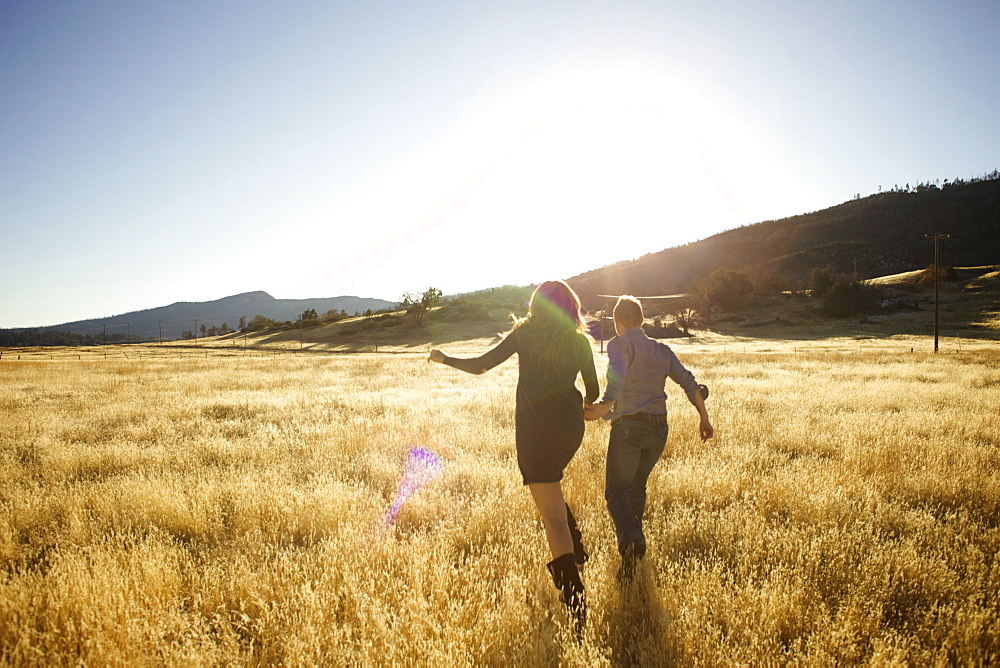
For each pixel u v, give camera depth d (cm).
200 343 12356
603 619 268
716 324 9388
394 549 335
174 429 838
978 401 1002
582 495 445
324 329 12350
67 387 1605
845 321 8600
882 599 279
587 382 327
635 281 19925
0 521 383
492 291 15400
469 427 802
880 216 19800
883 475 494
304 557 331
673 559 335
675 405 995
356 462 591
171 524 393
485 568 315
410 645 238
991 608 263
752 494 442
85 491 465
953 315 8094
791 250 19000
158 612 260
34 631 237
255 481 500
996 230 15988
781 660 231
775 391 1241
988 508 422
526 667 227
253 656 238
